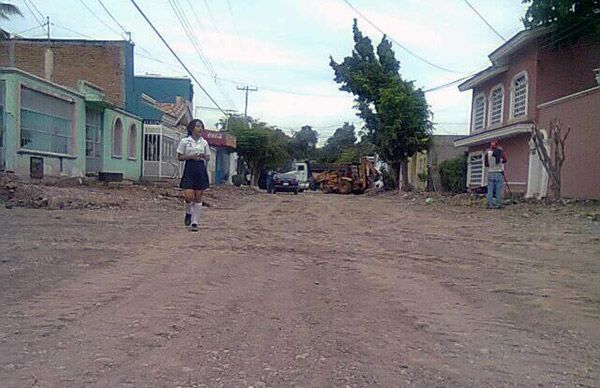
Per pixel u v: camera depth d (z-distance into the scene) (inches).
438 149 1772.9
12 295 203.2
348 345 160.9
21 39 1179.9
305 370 141.2
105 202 591.8
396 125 1456.7
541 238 412.2
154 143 1238.9
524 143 990.4
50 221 424.5
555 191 731.4
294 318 186.2
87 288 216.1
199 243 339.6
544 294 229.8
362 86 1526.8
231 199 924.0
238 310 193.6
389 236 415.8
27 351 148.6
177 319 180.2
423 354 155.3
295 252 322.7
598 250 355.6
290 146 2797.7
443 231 457.4
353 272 267.1
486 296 224.8
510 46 991.0
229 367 141.6
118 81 1174.3
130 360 143.9
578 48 948.6
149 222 450.0
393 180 1649.9
